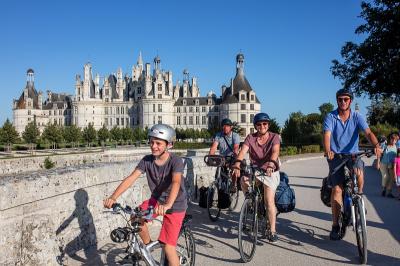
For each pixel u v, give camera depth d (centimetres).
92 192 684
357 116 679
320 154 4534
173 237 443
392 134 1312
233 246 688
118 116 15800
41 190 552
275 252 654
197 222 871
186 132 13112
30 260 491
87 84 15638
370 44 3019
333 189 694
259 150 693
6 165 3753
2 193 473
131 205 802
